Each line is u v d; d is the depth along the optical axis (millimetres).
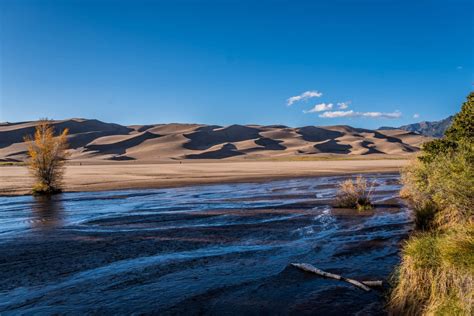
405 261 7645
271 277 9969
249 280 9797
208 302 8492
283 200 26203
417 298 6961
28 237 15781
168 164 107562
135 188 37875
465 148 11117
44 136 35531
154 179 48250
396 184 37562
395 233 14641
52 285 9797
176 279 10031
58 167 35875
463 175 9625
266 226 16969
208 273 10461
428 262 7039
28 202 28219
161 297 8828
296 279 9734
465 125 13859
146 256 12344
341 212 20219
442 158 12703
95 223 18781
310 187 36094
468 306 5867
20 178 50906
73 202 27641
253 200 26641
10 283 10047
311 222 17594
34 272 10922
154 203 26297
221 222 18281
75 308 8336
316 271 10039
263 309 8031
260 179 47406
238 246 13445
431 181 12617
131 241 14562
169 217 20062
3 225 18797
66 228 17609
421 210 14734
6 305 8602
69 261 11945
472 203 9648
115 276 10375
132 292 9172
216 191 34094
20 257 12555
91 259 12117
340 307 7922
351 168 70000
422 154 17047
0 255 12875
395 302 7445
